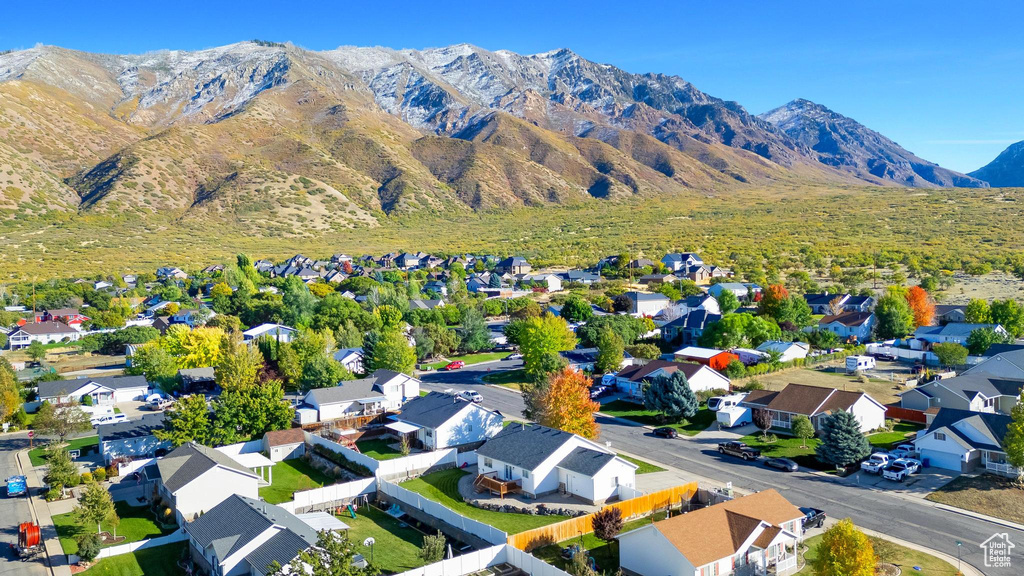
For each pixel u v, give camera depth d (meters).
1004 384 74.25
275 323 138.25
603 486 54.97
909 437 68.12
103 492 53.69
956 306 130.88
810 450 65.94
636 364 95.38
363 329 126.31
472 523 48.94
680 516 43.31
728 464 63.06
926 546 45.56
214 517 49.28
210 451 63.12
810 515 48.84
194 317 147.62
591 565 43.78
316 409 80.94
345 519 55.19
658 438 71.62
